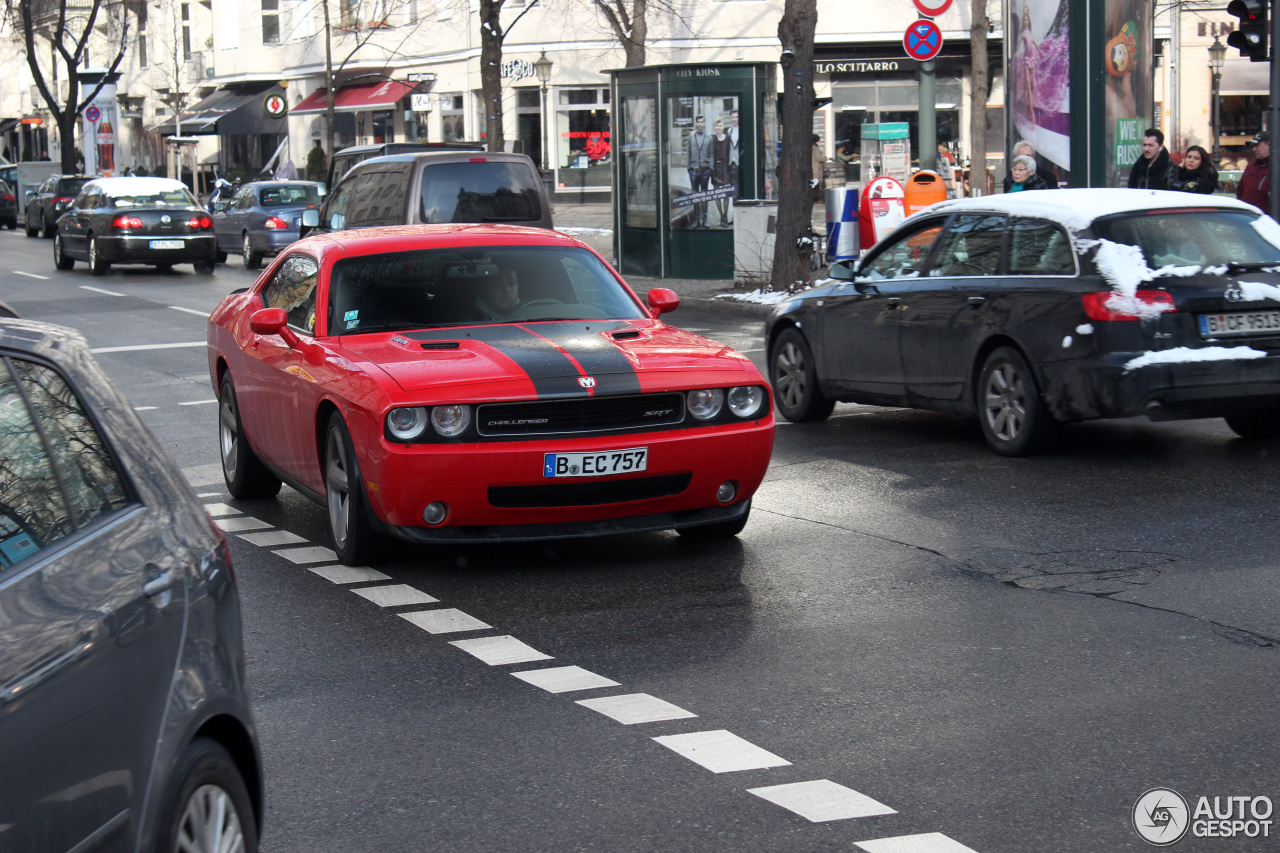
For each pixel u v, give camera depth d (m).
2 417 3.09
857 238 21.05
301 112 51.78
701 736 4.89
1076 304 9.12
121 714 2.95
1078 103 18.67
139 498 3.42
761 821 4.20
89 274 29.80
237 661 3.52
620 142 24.77
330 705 5.31
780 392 11.98
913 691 5.29
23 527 2.98
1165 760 4.58
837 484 9.12
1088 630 5.96
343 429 7.17
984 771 4.52
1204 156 16.83
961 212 10.45
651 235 24.48
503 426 6.85
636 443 6.96
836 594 6.64
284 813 4.34
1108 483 8.80
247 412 8.73
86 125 50.44
